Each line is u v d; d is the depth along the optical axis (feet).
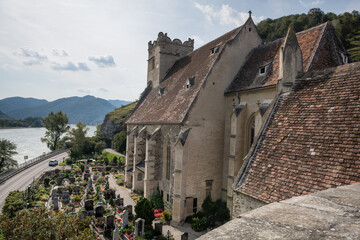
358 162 31.09
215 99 96.48
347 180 30.17
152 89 167.02
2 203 132.05
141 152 132.77
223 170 98.32
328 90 43.50
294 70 51.39
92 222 95.35
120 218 99.96
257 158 42.98
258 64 92.84
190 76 113.50
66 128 382.83
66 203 123.24
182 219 89.56
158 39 157.48
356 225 12.55
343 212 14.70
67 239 65.21
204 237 11.54
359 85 39.68
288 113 46.19
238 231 11.93
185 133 89.51
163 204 106.22
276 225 12.60
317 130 38.96
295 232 11.61
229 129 96.27
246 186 39.91
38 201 125.49
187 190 91.09
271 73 81.97
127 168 150.30
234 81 98.58
